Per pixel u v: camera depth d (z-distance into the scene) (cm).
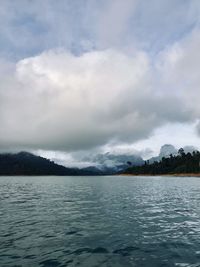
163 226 2066
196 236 1750
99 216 2548
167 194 5172
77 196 4775
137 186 8119
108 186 8262
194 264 1220
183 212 2805
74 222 2242
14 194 5303
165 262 1247
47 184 10269
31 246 1518
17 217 2517
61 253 1389
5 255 1352
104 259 1295
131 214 2667
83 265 1210
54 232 1872
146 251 1423
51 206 3350
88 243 1580
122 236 1753
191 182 11094
